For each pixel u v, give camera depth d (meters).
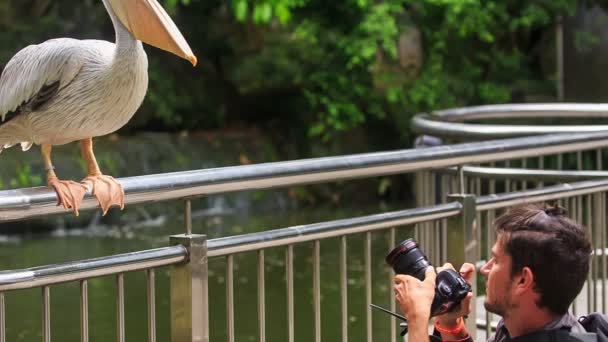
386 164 3.79
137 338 8.22
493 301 2.74
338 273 10.50
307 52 16.47
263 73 16.45
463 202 4.20
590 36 17.39
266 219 15.03
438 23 17.11
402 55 17.58
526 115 6.94
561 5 17.17
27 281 2.89
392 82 16.97
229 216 15.32
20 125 3.59
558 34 18.19
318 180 3.57
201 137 16.44
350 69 16.77
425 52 17.75
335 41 16.45
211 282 10.23
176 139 16.11
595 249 4.90
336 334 8.19
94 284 10.02
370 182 16.67
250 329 8.40
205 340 3.29
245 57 16.59
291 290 3.59
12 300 9.38
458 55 17.84
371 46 16.09
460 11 16.80
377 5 16.31
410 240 3.11
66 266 2.97
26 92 3.48
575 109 6.84
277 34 16.50
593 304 4.96
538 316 2.68
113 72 3.42
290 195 16.16
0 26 15.49
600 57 17.78
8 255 12.23
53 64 3.43
